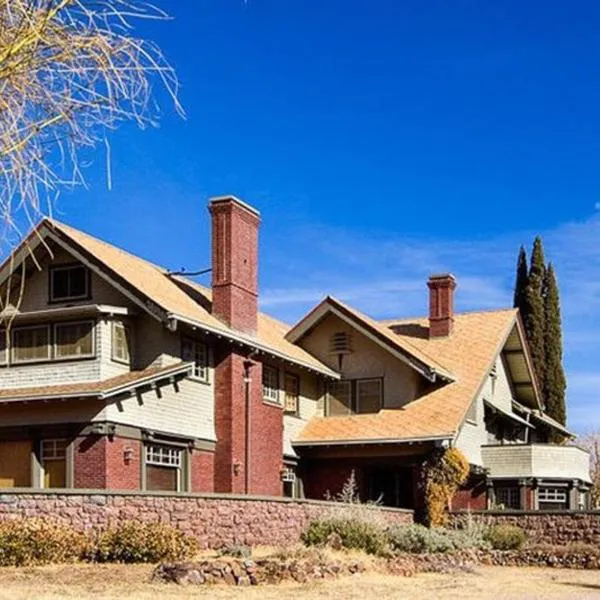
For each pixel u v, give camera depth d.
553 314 53.03
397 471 33.22
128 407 25.11
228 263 29.64
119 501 20.75
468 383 34.66
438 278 38.88
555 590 19.30
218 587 17.27
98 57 6.14
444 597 17.52
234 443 28.64
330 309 35.25
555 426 45.03
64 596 14.91
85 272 26.86
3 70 5.97
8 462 25.39
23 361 26.22
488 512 30.47
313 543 23.50
